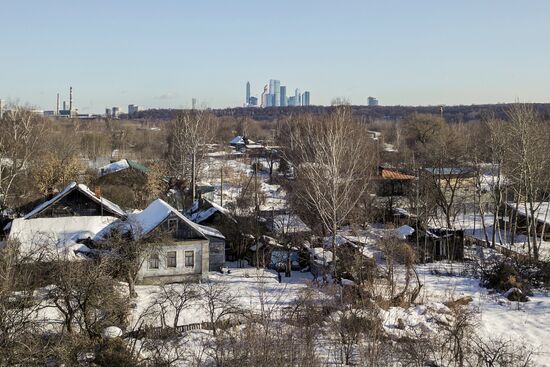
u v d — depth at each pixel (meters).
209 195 78.94
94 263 38.88
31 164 79.38
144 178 77.19
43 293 34.16
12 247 35.75
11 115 79.56
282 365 27.30
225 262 55.62
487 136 76.69
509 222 66.38
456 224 72.56
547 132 70.44
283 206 71.69
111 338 30.72
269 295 41.88
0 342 24.62
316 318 35.31
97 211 50.97
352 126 75.50
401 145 117.50
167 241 44.16
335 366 30.33
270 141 148.25
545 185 66.44
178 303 38.62
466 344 33.00
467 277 48.62
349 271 44.97
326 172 56.16
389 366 30.39
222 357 29.08
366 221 61.81
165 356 31.31
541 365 31.83
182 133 88.50
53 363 27.91
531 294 44.34
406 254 45.62
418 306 39.62
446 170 74.19
